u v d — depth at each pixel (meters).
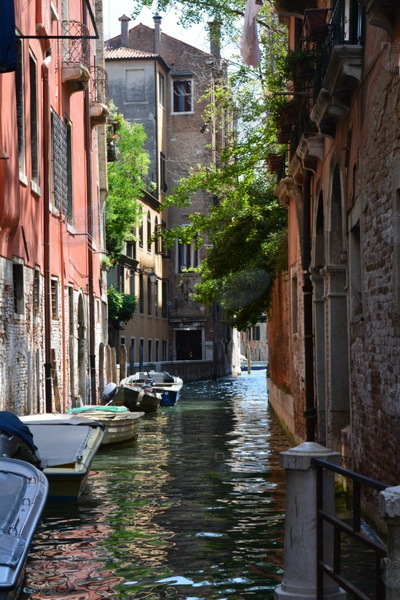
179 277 58.94
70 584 8.59
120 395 29.92
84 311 26.94
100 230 32.84
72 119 25.66
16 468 8.51
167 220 58.34
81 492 13.36
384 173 9.80
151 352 53.88
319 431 15.90
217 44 25.31
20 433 11.39
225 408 33.50
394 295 9.44
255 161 26.91
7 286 16.81
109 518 11.81
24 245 18.48
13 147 16.64
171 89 57.88
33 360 19.33
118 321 43.75
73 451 13.79
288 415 21.81
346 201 12.55
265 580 8.66
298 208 18.55
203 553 9.78
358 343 11.74
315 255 15.97
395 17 9.04
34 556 9.74
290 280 21.42
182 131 58.00
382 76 9.84
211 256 29.95
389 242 9.61
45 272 20.33
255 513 12.06
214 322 59.62
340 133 12.95
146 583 8.61
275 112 17.88
